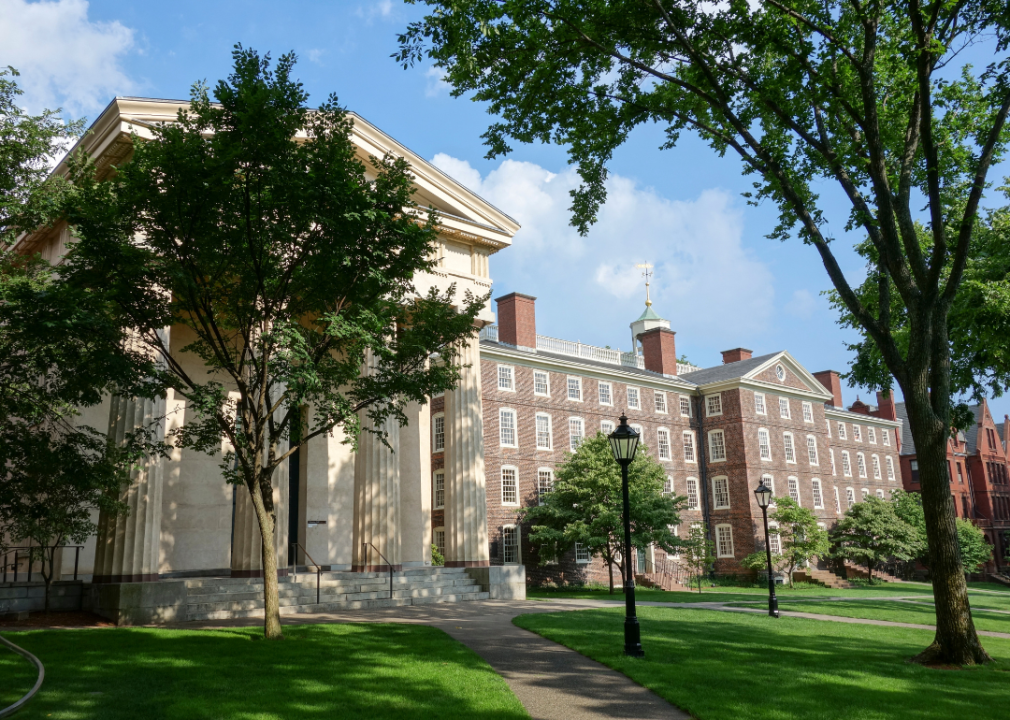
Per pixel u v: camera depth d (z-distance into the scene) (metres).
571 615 18.86
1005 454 79.06
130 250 12.69
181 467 25.48
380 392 15.28
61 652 12.11
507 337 46.75
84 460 16.31
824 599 31.39
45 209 15.95
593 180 17.06
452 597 23.78
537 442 44.38
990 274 22.03
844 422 66.62
